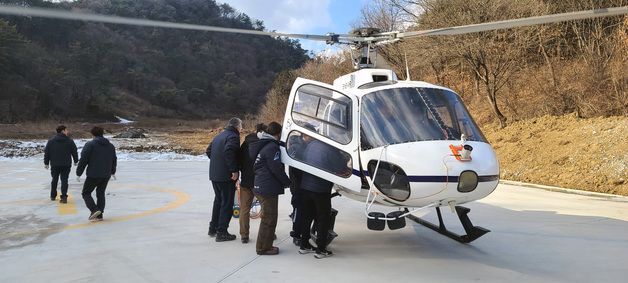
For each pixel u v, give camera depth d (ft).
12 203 29.14
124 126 236.63
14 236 20.68
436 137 15.74
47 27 325.62
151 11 458.91
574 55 55.36
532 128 47.57
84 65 310.45
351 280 14.75
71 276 15.17
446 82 71.77
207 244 19.20
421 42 57.36
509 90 57.00
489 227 22.86
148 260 16.94
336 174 16.38
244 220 19.26
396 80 18.62
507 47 52.31
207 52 450.71
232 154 18.45
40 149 79.00
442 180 14.85
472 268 16.21
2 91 215.92
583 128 42.11
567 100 48.60
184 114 358.64
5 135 127.95
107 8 423.23
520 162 42.70
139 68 374.22
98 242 19.60
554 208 28.02
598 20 50.65
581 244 19.53
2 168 50.19
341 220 24.53
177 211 26.71
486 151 16.07
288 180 17.38
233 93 411.95
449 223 23.70
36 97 229.45
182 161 60.64
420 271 15.81
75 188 35.76
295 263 16.56
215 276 15.11
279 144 18.40
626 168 34.17
